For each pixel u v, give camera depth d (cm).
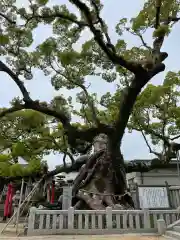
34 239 806
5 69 1173
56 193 2258
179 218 1026
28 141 1709
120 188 1331
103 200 1233
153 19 1258
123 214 1002
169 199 1206
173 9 1262
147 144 1862
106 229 960
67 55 1199
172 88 1758
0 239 805
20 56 1263
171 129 1866
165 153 1766
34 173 1639
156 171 2314
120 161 1312
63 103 1378
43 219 962
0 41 1132
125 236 877
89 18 1045
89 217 993
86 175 1394
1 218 2053
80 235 908
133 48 1301
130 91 1098
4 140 1684
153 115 1852
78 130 1205
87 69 1381
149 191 1198
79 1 1005
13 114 1463
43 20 1222
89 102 1351
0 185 1692
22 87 1218
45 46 1254
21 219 1520
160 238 831
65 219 976
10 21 1179
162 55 1163
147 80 1106
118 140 1224
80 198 1273
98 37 1040
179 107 1784
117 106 1728
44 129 1727
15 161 1711
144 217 1005
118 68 1415
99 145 1470
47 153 1911
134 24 1255
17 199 1698
